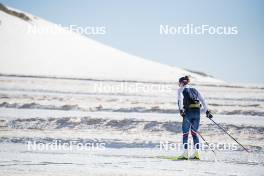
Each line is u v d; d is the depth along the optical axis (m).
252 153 29.27
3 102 48.88
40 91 61.59
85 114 42.88
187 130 26.77
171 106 51.28
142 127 38.16
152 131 37.16
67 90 64.38
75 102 51.62
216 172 22.62
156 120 40.50
